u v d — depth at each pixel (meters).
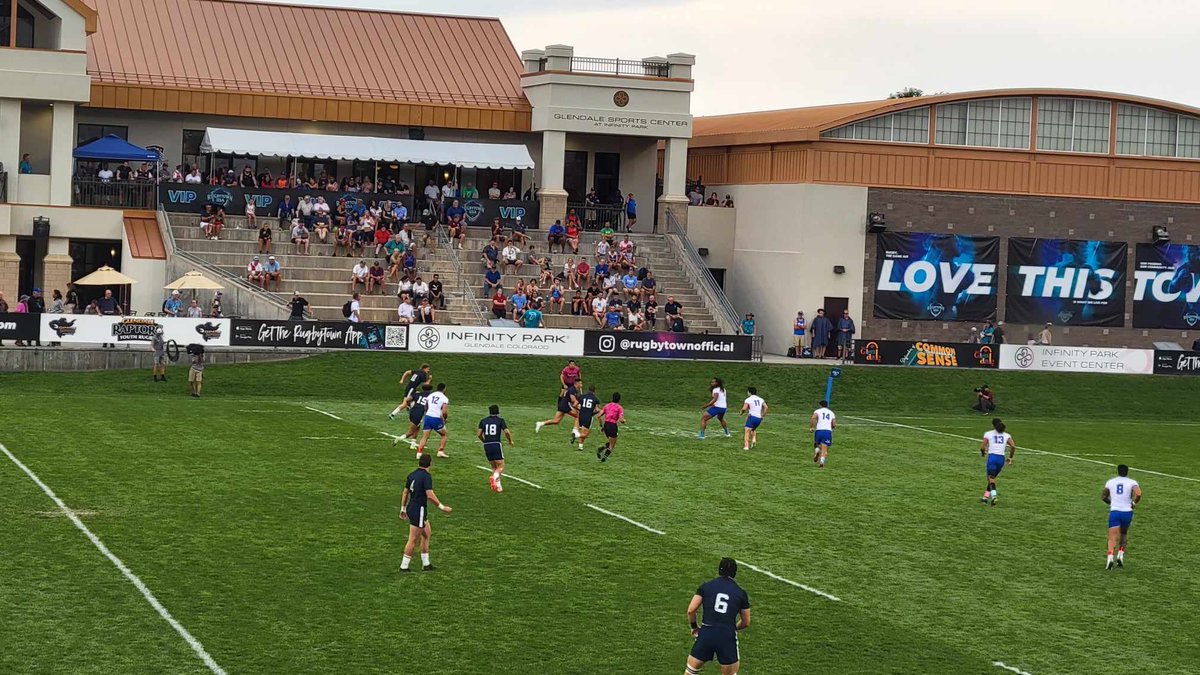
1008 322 72.56
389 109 73.62
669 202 74.50
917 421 56.19
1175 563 32.09
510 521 32.81
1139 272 74.19
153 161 69.25
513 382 57.50
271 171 73.94
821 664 23.53
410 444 42.91
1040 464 45.97
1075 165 73.19
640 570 28.89
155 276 63.97
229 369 55.53
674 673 22.69
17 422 43.38
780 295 71.19
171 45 73.38
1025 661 24.25
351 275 65.12
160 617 24.23
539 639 24.11
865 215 70.38
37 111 68.19
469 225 71.88
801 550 31.41
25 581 25.92
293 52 75.62
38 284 68.25
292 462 38.97
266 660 22.34
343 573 27.59
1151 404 63.12
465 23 81.56
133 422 44.66
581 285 67.81
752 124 77.75
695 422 52.22
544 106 73.75
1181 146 75.00
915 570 30.16
